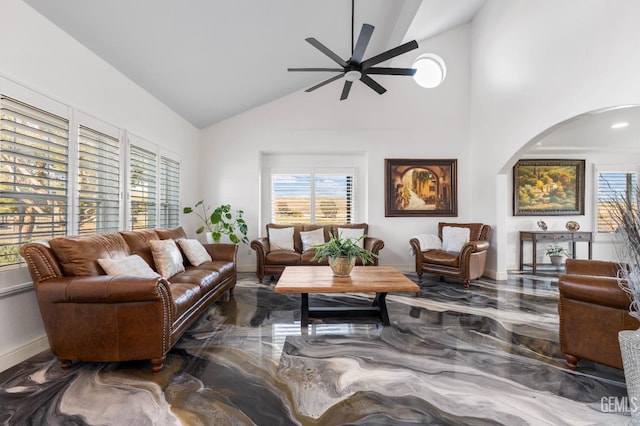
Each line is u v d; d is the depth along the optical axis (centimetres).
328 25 359
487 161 485
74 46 251
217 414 153
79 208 255
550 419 149
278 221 553
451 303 348
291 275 288
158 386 178
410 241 487
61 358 193
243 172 529
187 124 480
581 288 186
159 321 193
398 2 365
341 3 329
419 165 534
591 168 576
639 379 142
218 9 277
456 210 534
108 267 217
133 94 337
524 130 405
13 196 200
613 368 192
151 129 375
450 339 246
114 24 252
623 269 160
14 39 200
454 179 534
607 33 292
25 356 208
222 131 527
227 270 348
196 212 514
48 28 226
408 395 169
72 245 206
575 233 536
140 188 350
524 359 212
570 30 333
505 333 258
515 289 413
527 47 396
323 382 182
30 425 146
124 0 233
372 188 536
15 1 201
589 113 318
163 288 195
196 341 241
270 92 493
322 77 496
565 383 181
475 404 161
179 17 271
